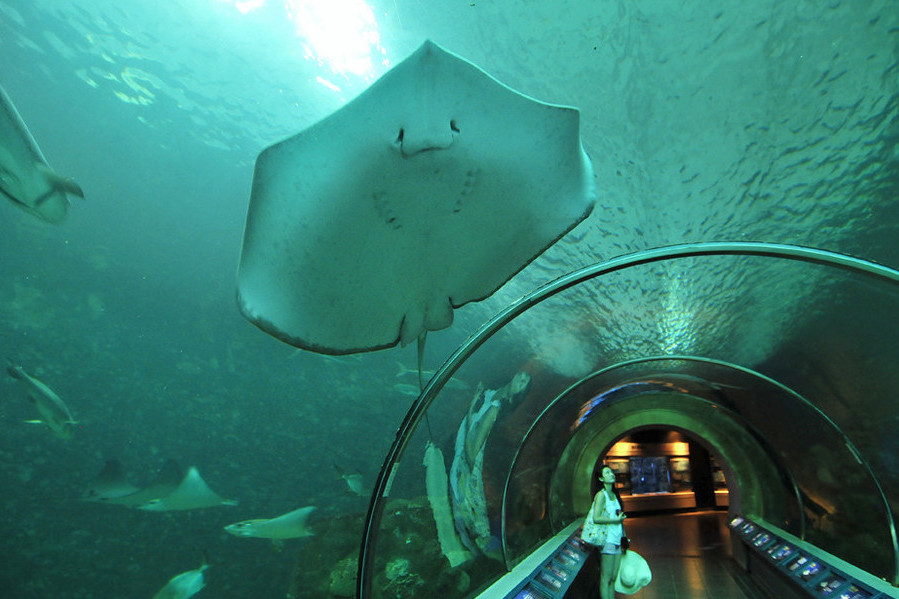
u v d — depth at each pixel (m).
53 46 4.61
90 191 6.43
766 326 3.68
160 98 5.18
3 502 6.86
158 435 8.40
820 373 3.82
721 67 2.28
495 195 1.56
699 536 9.81
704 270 3.25
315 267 1.56
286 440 8.85
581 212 1.69
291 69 3.98
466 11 2.47
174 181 6.46
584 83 2.47
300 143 1.35
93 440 7.98
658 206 2.71
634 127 2.51
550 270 3.22
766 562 5.75
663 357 4.98
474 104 1.37
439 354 5.38
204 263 7.86
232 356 8.62
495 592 4.18
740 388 5.40
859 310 2.94
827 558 4.81
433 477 4.32
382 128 1.35
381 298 1.73
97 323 7.92
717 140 2.46
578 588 5.15
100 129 5.61
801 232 2.62
